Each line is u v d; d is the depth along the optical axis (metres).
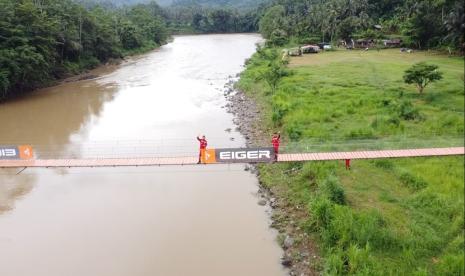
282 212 21.64
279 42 100.19
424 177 22.12
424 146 25.56
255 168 27.50
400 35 87.38
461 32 31.20
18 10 54.25
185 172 27.45
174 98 50.34
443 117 32.56
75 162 23.33
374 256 16.41
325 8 109.88
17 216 22.38
